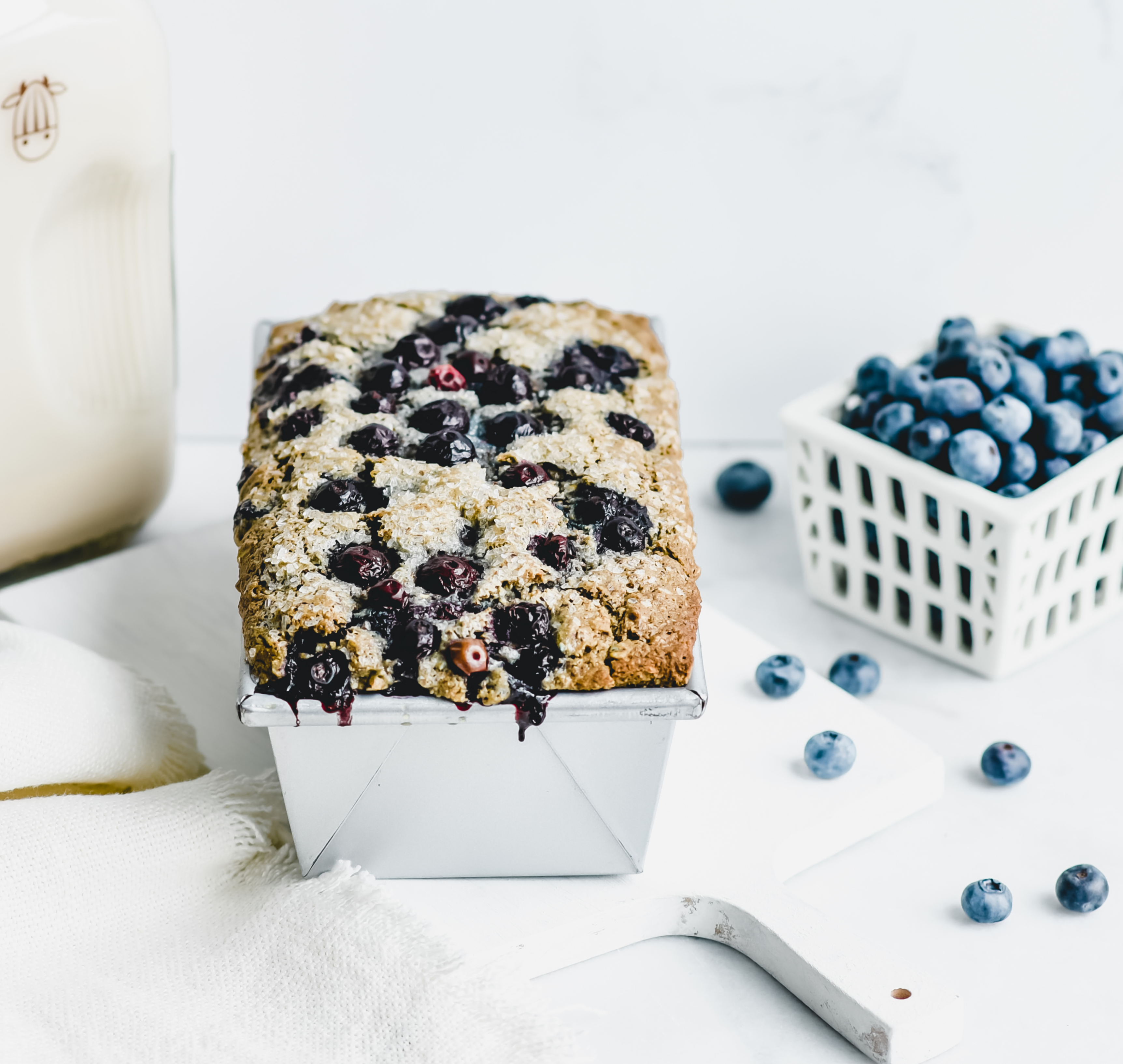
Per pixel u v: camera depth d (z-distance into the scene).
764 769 0.75
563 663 0.67
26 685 0.72
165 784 0.75
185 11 0.87
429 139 0.90
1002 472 0.80
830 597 0.86
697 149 0.91
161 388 0.85
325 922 0.68
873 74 0.89
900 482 0.80
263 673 0.67
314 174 0.91
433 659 0.67
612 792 0.69
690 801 0.74
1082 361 0.83
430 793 0.69
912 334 0.95
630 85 0.89
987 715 0.80
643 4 0.87
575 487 0.72
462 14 0.87
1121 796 0.76
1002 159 0.91
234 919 0.70
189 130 0.89
